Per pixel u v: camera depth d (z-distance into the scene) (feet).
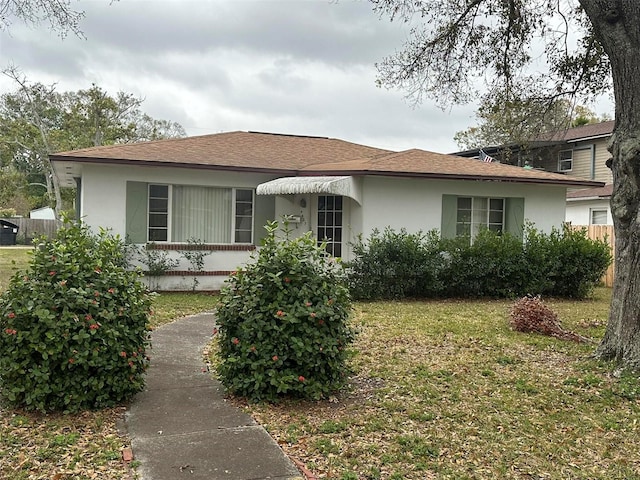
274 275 17.60
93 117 134.51
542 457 14.17
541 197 49.73
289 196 47.11
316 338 17.54
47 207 169.89
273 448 14.32
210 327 30.68
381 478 12.82
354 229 44.24
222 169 44.42
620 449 14.75
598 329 32.12
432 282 42.70
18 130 131.23
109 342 16.39
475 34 38.70
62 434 15.02
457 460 13.91
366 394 18.95
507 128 44.32
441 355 24.50
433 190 45.62
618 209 21.75
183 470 12.92
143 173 43.68
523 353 25.08
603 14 21.66
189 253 45.16
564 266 45.68
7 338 15.81
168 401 17.99
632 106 21.29
